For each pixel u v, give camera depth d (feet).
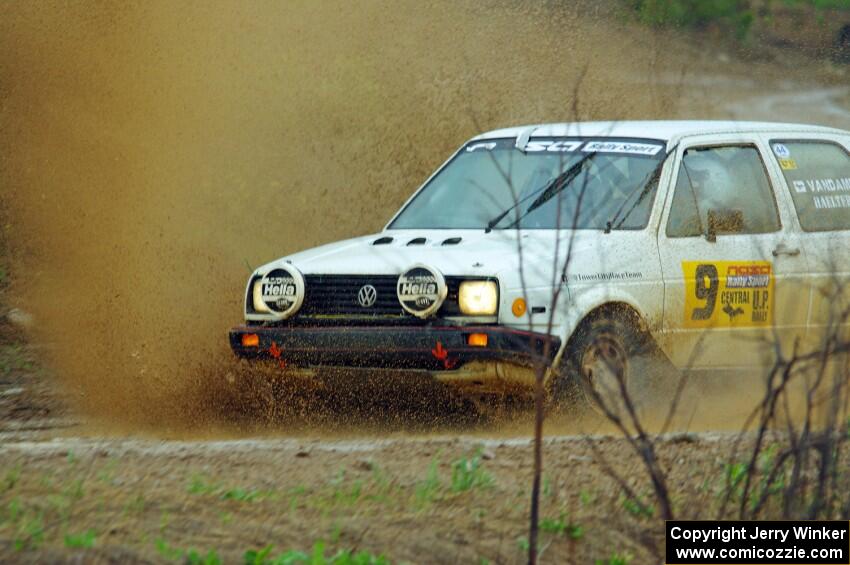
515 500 55.88
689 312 84.89
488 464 62.80
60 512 51.88
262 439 77.82
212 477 58.95
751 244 88.43
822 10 270.26
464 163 94.07
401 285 78.89
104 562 45.83
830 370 80.38
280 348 81.92
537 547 49.88
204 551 47.91
